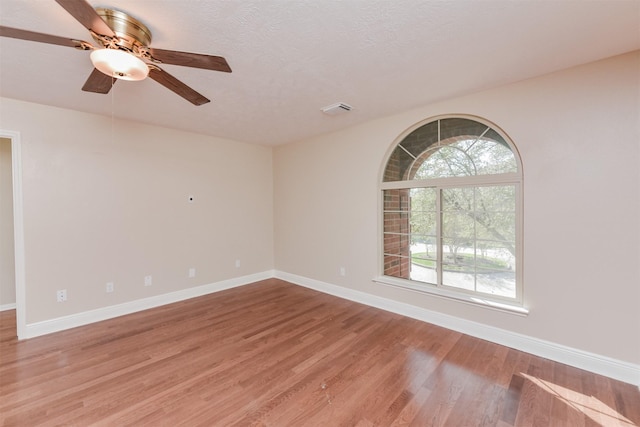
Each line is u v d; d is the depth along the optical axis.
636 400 1.85
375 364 2.27
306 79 2.33
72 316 3.00
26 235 2.76
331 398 1.88
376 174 3.52
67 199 2.98
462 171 2.90
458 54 1.98
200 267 4.08
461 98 2.77
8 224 3.64
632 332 2.03
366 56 1.99
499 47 1.90
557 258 2.31
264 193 4.93
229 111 3.08
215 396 1.89
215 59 1.57
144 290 3.53
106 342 2.64
